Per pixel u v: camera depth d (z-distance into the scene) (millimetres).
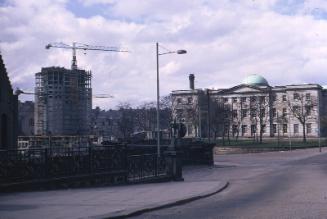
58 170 17609
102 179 19562
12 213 11023
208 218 10602
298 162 46062
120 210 11555
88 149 19359
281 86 131250
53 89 117250
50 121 115438
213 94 133375
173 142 24656
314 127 126188
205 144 44844
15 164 15891
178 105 109000
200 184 20406
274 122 130125
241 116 123062
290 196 14742
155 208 12383
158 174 23453
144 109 108188
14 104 28828
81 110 123438
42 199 13852
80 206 12352
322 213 10789
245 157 58344
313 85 126750
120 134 118938
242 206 12695
